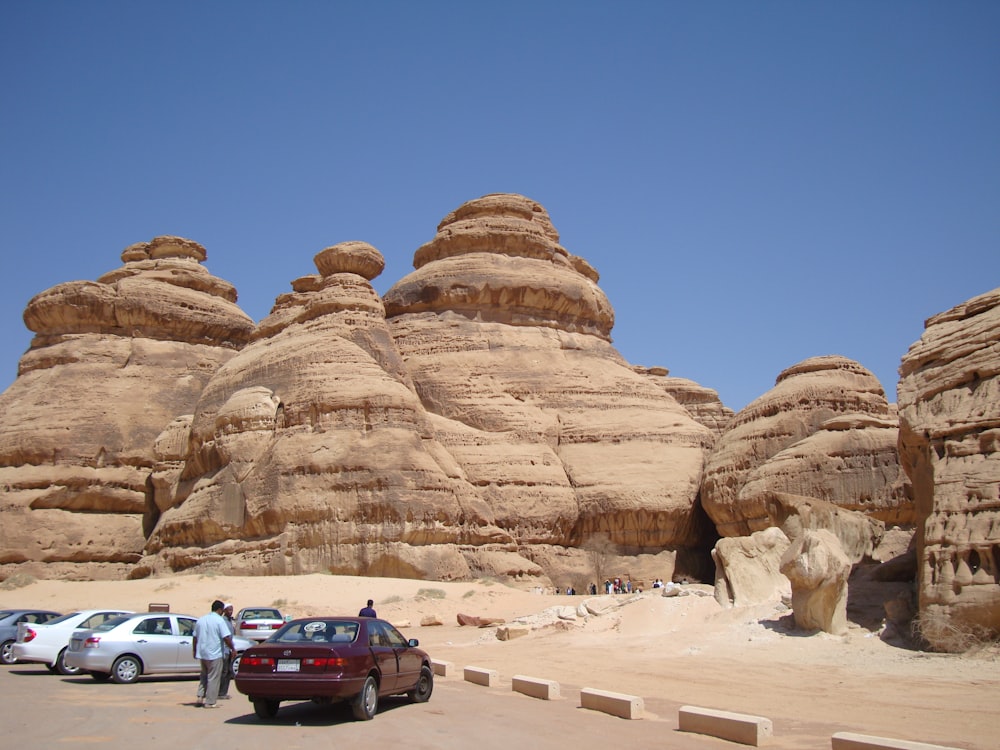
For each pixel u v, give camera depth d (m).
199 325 72.50
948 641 20.52
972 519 21.28
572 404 62.38
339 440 51.50
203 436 58.28
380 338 59.09
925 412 24.33
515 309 66.56
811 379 52.34
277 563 49.12
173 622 21.27
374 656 15.41
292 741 13.02
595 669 22.22
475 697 18.00
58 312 69.56
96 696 18.02
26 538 58.50
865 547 34.19
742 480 50.78
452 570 49.34
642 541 56.44
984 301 25.05
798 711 16.11
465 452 57.69
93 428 63.50
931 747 11.25
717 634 25.19
